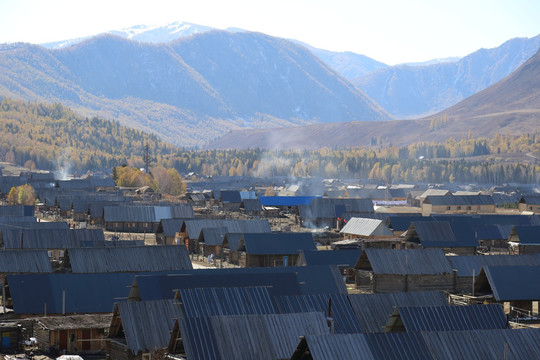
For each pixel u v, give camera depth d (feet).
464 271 235.61
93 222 463.42
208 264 309.63
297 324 138.72
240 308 159.74
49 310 192.95
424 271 232.94
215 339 130.82
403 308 149.79
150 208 452.76
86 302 196.44
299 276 205.57
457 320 150.41
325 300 167.94
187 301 157.07
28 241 291.58
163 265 241.35
